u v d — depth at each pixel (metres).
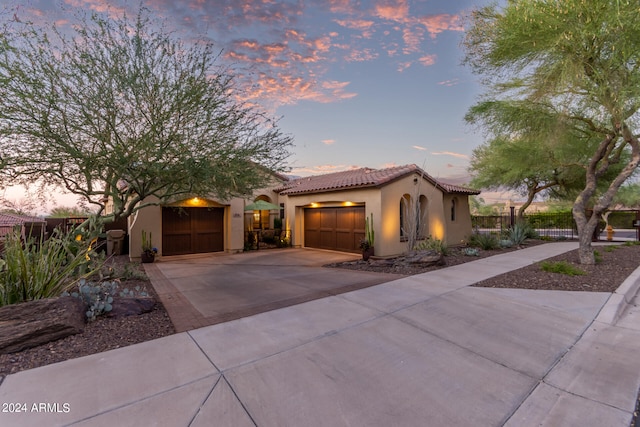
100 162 6.32
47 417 2.58
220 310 5.42
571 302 5.68
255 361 3.58
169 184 7.70
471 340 4.21
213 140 6.90
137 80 6.41
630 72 7.29
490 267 9.16
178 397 2.89
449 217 15.76
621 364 3.59
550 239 17.80
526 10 7.20
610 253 11.67
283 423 2.58
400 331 4.48
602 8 6.72
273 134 7.71
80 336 4.16
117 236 12.96
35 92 5.52
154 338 4.18
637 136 8.34
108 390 2.97
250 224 19.56
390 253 11.80
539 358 3.75
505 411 2.79
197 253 13.11
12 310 4.05
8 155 5.96
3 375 3.20
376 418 2.67
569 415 2.74
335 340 4.16
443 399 2.95
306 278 8.19
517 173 16.44
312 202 14.44
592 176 9.39
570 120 9.38
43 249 5.46
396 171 12.78
